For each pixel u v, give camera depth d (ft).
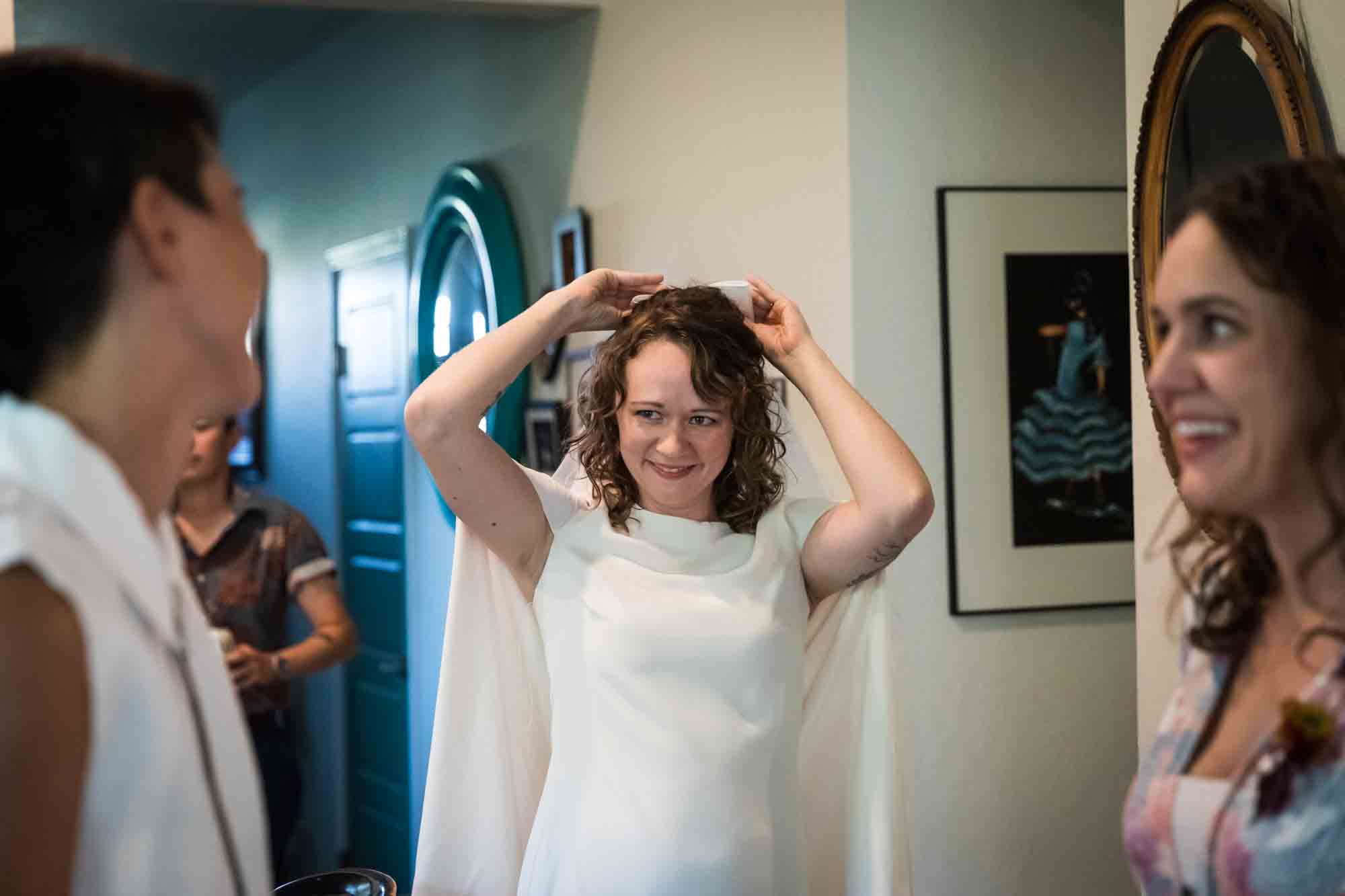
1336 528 2.81
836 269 8.29
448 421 5.02
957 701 8.47
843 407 5.49
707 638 5.10
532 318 5.32
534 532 5.42
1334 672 2.85
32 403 2.58
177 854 2.55
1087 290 8.67
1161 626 6.17
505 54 11.37
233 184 2.89
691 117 9.05
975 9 8.51
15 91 2.50
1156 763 3.35
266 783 9.34
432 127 12.67
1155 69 5.93
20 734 2.28
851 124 8.21
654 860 4.90
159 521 2.90
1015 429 8.55
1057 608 8.64
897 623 8.35
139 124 2.58
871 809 5.61
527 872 5.30
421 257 12.44
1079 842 8.71
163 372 2.68
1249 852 2.93
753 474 5.49
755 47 8.66
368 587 14.15
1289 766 2.88
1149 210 6.02
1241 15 5.24
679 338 5.10
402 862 13.28
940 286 8.41
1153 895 3.28
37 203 2.48
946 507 8.45
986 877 8.52
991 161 8.55
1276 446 2.83
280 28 14.02
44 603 2.35
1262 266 2.76
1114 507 8.75
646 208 9.51
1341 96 4.87
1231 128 5.37
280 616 9.96
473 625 5.58
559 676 5.29
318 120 15.30
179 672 2.76
